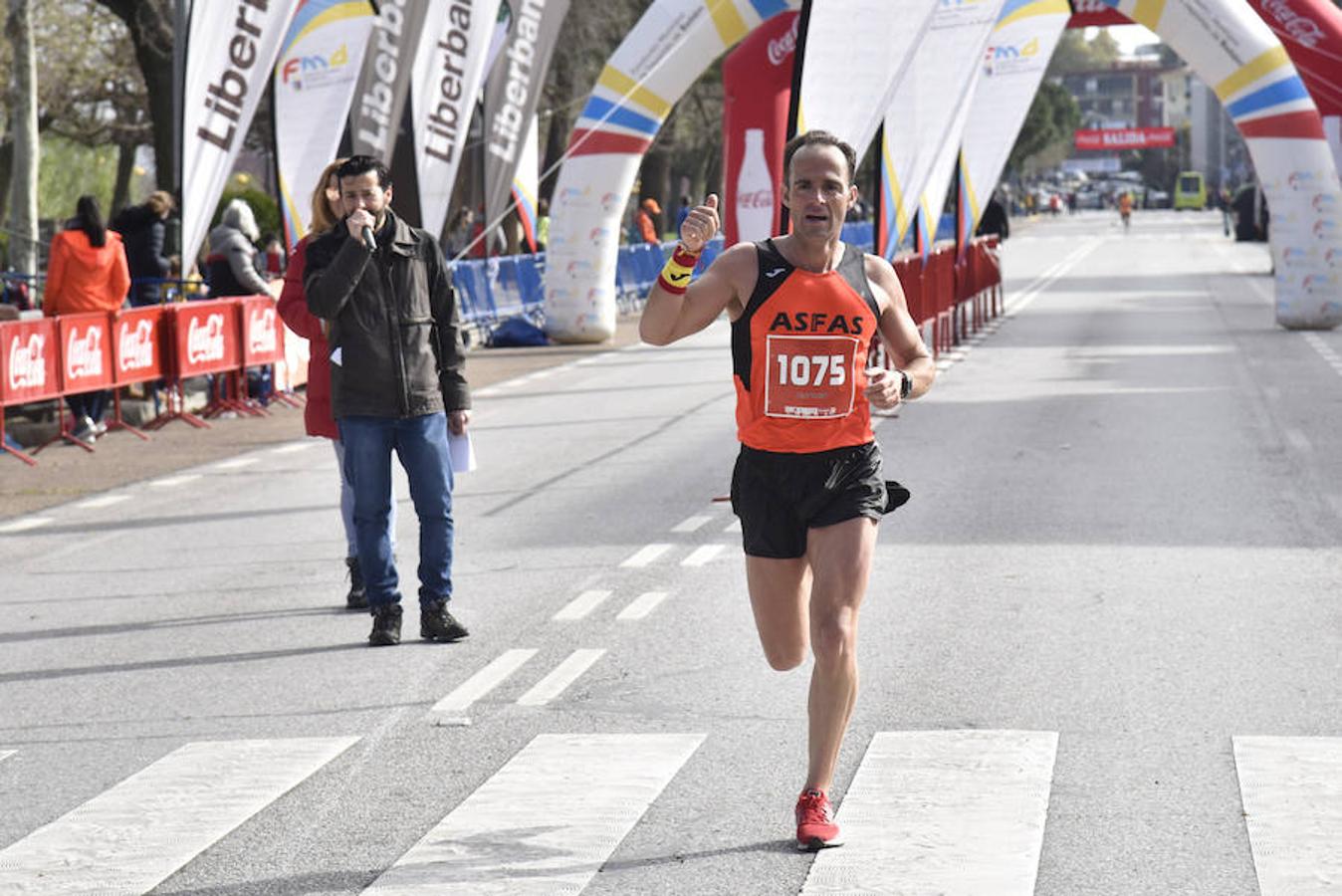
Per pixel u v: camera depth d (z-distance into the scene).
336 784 9.43
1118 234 127.69
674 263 8.14
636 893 7.68
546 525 17.62
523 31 40.84
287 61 30.09
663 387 31.88
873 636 12.50
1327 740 9.76
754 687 11.24
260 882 7.95
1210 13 38.88
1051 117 190.00
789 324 8.26
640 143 42.34
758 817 8.69
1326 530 16.33
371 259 12.53
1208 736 9.91
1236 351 35.44
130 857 8.31
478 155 50.66
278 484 21.14
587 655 12.20
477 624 13.24
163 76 52.00
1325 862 7.85
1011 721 10.30
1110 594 13.73
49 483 21.52
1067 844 8.19
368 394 12.56
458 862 8.12
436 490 12.73
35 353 23.23
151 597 14.67
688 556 15.80
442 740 10.23
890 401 8.27
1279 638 12.21
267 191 75.06
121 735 10.53
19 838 8.66
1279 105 39.34
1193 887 7.60
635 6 74.69
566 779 9.38
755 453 8.41
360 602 13.98
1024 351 36.44
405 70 34.16
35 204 43.00
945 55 28.36
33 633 13.43
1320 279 40.12
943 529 16.70
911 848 8.12
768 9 39.69
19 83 42.62
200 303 26.77
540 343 42.69
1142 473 19.89
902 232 28.95
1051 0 39.72
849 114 24.41
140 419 27.62
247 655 12.50
